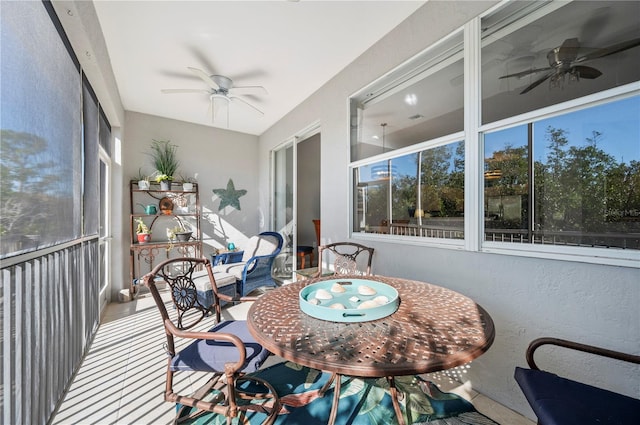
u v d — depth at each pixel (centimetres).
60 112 165
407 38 222
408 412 155
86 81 232
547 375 110
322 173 335
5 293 109
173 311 320
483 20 178
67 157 177
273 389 170
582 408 91
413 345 95
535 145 159
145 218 419
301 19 220
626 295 122
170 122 442
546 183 154
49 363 150
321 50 264
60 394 166
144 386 181
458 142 196
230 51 262
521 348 156
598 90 138
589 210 139
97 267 270
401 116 244
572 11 148
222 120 454
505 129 171
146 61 275
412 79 234
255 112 418
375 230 268
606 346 127
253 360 131
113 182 368
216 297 188
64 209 171
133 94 352
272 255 362
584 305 134
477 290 178
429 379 188
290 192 439
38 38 136
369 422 148
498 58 173
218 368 131
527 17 164
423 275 216
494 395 167
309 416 153
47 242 146
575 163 145
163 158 424
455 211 197
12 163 112
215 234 485
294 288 169
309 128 380
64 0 151
